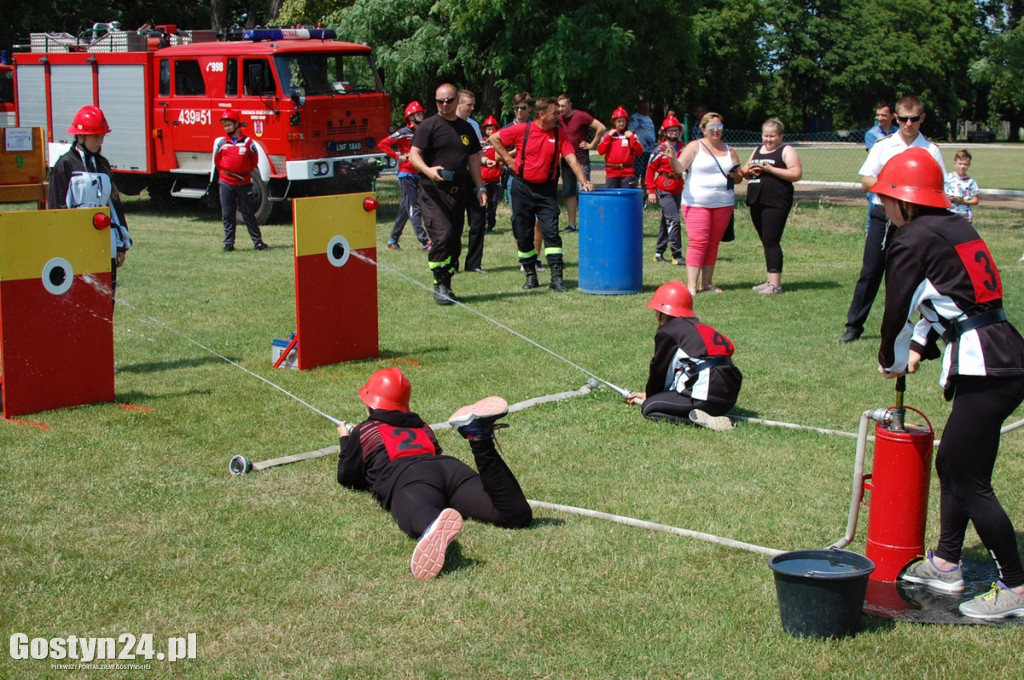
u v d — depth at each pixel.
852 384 7.67
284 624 4.02
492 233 17.05
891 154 8.62
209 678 3.64
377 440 5.18
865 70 64.88
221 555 4.63
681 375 6.62
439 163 10.58
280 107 17.92
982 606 4.05
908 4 67.19
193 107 19.12
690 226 11.34
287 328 9.70
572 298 11.23
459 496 5.00
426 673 3.67
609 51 21.98
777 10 64.62
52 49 21.62
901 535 4.36
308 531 4.90
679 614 4.09
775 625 3.99
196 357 8.56
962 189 13.16
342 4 32.84
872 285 8.94
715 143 11.25
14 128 18.70
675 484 5.57
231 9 43.41
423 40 25.20
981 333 4.02
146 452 6.06
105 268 7.05
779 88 66.88
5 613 4.07
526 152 11.35
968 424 4.05
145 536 4.83
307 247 8.02
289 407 7.05
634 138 15.91
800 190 27.33
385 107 19.41
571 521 5.03
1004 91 23.67
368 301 8.49
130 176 21.09
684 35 24.08
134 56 19.69
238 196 14.88
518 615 4.07
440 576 4.43
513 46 23.52
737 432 6.46
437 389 7.50
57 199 7.64
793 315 10.30
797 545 4.77
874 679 3.61
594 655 3.78
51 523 4.97
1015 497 5.33
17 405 6.71
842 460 5.96
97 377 7.07
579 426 6.59
